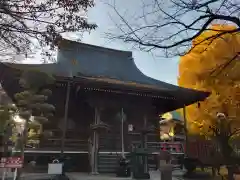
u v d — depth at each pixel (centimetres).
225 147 1326
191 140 2072
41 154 1781
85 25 564
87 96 1983
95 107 1988
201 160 1508
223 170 1415
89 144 1848
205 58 1430
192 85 1886
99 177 1489
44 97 1277
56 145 1905
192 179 1429
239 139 1600
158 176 1513
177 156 2003
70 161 1823
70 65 2452
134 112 2306
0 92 1983
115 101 2072
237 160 1217
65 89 2033
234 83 1454
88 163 1836
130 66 2900
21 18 509
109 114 2244
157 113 2423
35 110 1287
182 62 1739
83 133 2127
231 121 1555
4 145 1339
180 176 1519
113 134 2188
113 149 2077
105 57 2852
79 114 2175
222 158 1277
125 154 1908
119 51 2978
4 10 488
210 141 1847
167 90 2053
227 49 1086
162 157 1086
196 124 2139
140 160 1450
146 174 1418
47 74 1338
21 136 1320
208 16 446
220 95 1686
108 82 1859
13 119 1316
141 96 2148
